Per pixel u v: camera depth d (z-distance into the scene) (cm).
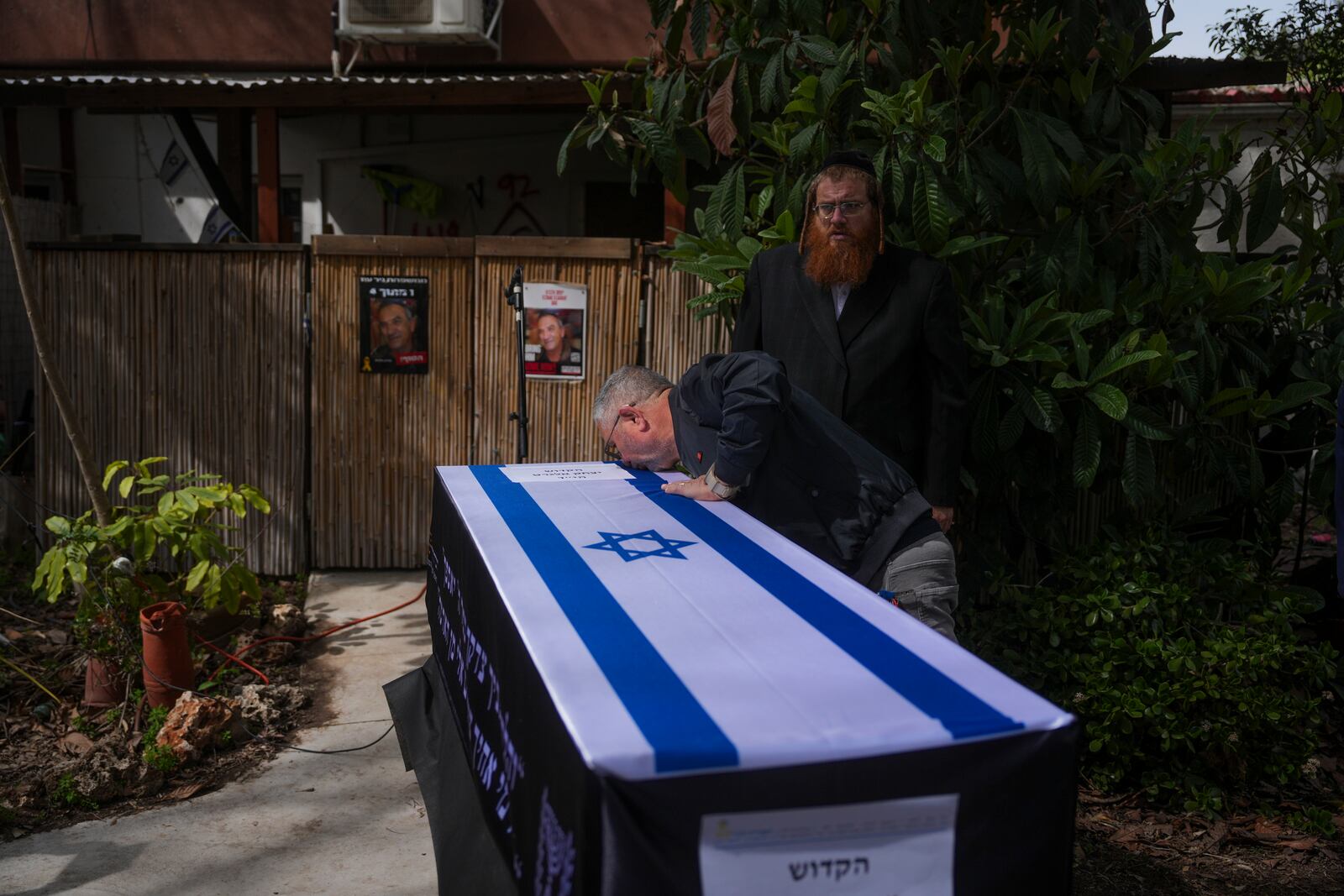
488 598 204
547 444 571
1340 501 282
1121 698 327
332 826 326
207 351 559
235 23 762
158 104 593
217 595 414
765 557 218
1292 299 409
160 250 550
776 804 125
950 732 131
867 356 302
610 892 121
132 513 437
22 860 305
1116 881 296
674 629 170
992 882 134
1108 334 392
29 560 583
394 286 558
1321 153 430
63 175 988
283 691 423
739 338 331
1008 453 385
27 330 730
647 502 270
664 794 122
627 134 523
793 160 394
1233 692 324
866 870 129
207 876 297
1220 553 380
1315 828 322
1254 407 385
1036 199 377
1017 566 473
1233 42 542
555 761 137
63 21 761
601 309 561
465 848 204
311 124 940
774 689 144
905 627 172
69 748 377
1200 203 405
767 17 417
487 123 917
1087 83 404
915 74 422
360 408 567
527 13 756
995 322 368
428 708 292
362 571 580
